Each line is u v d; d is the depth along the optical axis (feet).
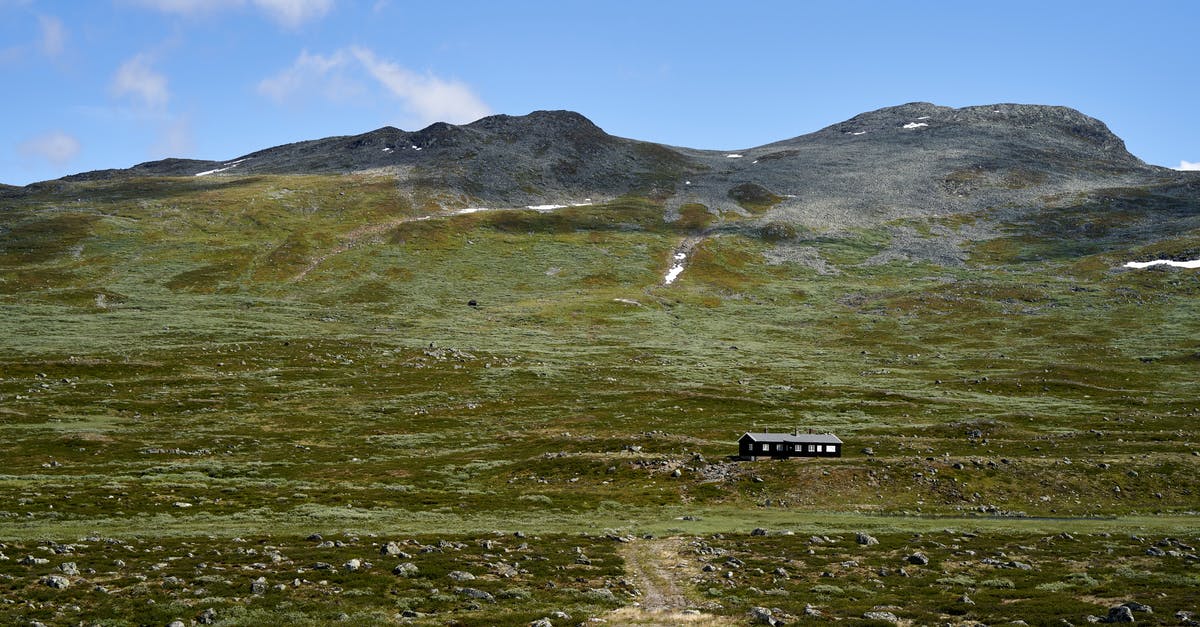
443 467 279.28
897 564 145.59
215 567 124.16
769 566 143.02
